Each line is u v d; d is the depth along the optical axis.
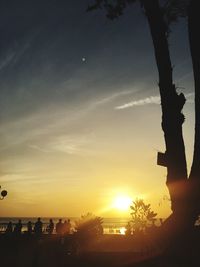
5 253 15.98
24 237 20.55
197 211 6.68
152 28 7.82
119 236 18.33
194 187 6.72
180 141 7.15
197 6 7.21
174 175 6.99
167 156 7.16
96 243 17.53
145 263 8.59
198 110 6.97
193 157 6.90
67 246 17.31
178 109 7.27
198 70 7.08
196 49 7.14
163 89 7.44
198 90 7.03
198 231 6.69
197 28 7.18
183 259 6.49
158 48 7.67
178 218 6.78
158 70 7.63
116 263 12.01
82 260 13.62
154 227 7.33
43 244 17.42
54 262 14.05
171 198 7.00
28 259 14.71
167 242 6.83
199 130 6.88
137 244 14.52
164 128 7.31
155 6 7.85
